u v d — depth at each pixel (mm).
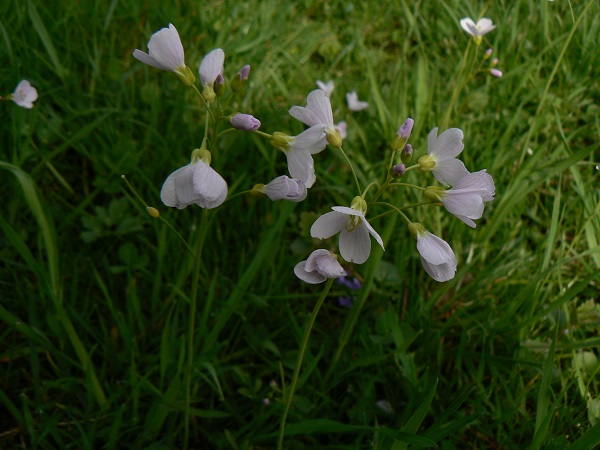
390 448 171
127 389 212
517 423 213
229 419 213
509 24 358
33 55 290
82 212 249
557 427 204
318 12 393
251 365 220
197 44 340
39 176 265
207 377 212
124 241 252
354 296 243
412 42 375
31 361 199
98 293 240
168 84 304
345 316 245
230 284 241
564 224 271
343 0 395
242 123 142
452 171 147
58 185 271
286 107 319
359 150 301
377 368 223
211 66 148
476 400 210
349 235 141
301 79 343
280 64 350
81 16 327
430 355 230
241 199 267
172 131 281
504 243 263
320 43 370
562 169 238
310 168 141
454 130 145
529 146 296
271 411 200
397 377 222
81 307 234
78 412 203
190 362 182
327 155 292
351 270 255
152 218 250
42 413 190
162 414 195
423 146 270
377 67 354
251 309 237
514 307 224
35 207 192
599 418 199
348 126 306
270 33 355
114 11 333
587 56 330
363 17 387
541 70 343
